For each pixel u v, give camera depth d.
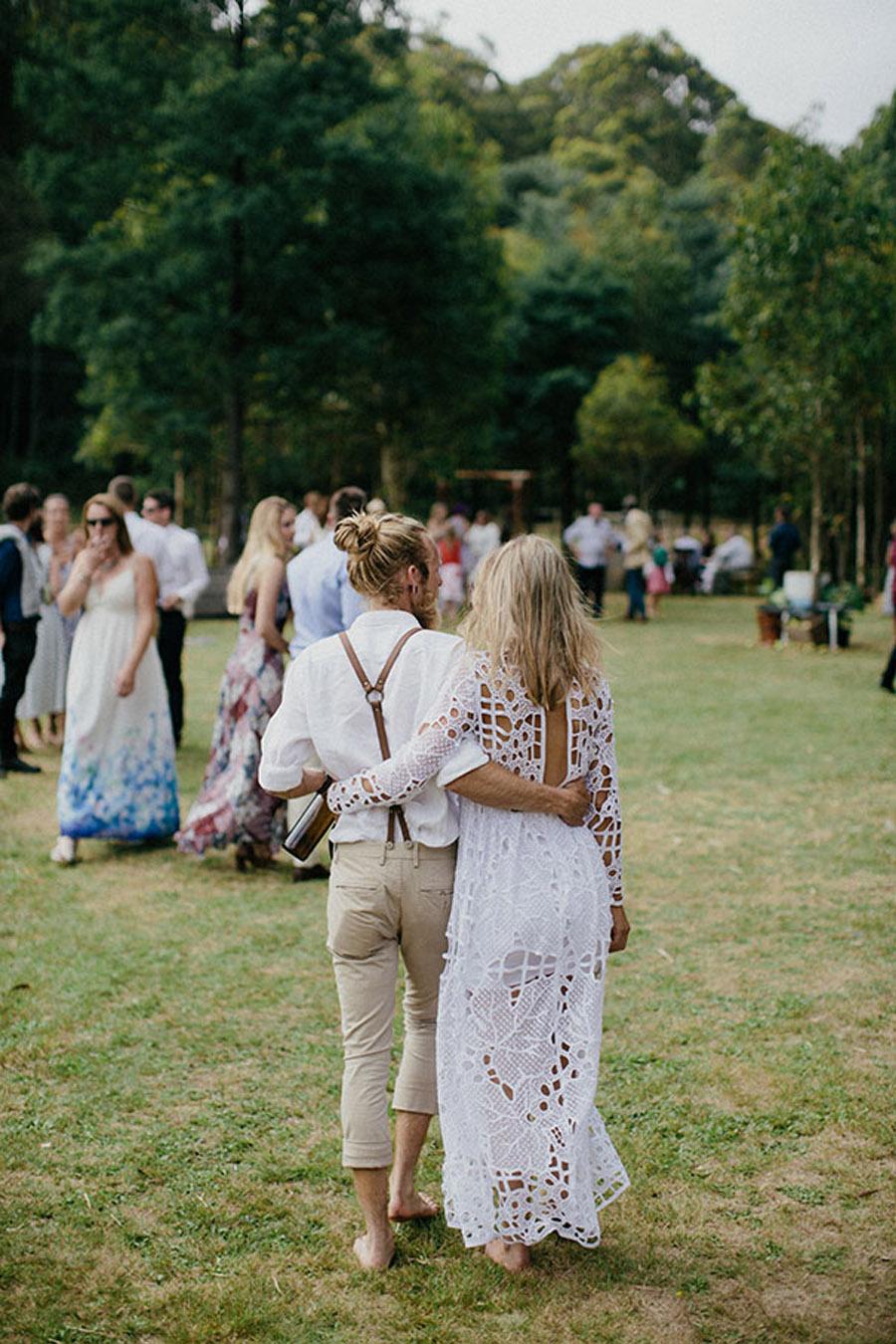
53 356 44.56
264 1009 4.46
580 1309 2.78
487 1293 2.85
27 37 30.95
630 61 86.12
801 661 14.68
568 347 40.19
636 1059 4.01
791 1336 2.67
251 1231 3.11
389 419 31.11
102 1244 3.04
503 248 34.88
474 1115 2.80
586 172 64.44
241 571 6.18
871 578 26.92
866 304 16.89
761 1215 3.14
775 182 17.42
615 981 4.70
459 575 18.67
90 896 5.81
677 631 18.66
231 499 25.48
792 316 17.38
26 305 39.91
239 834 6.05
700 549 30.14
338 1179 3.34
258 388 26.36
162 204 25.50
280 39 25.02
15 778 8.45
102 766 6.33
